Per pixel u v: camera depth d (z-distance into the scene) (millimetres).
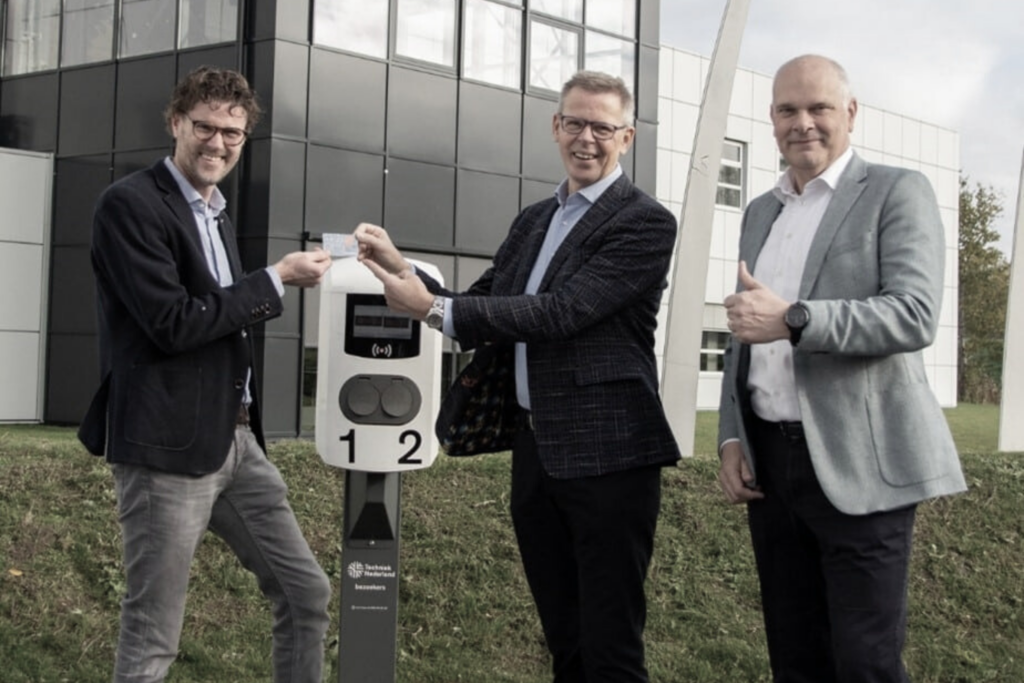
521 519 3471
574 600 3488
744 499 3238
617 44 14602
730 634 5359
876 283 2975
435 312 3162
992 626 5715
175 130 3256
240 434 3404
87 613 4848
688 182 7727
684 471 6691
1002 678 5309
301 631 3508
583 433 3244
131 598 3186
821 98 3037
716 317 18734
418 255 12500
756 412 3182
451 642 5051
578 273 3238
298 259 3250
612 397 3266
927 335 2863
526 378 3404
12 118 13352
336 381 3355
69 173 12859
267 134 11273
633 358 3320
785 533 3211
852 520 2959
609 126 3305
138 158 12328
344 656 3469
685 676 5027
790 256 3115
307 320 11547
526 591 5406
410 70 12406
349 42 11898
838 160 3111
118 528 5359
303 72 11508
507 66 13375
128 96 12406
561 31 13938
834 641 3004
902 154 21719
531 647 5113
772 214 3230
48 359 12852
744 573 5836
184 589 3229
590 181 3369
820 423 2963
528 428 3441
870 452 2947
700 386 18391
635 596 3283
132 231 3068
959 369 36031
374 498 3422
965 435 13945
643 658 3328
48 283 12891
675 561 5844
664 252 3283
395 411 3350
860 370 2967
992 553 6242
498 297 3186
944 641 5520
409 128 12406
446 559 5520
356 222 11953
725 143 18828
